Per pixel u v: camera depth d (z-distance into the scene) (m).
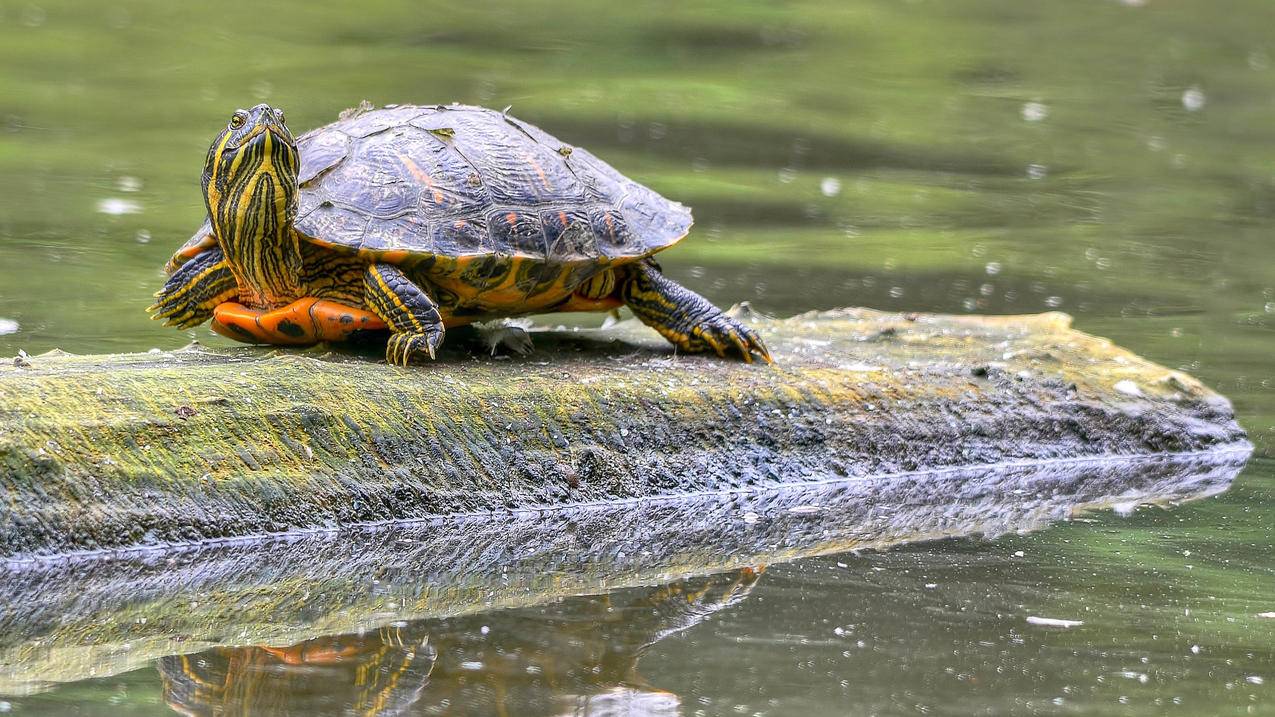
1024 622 7.11
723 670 6.26
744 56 33.25
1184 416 11.84
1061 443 11.29
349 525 8.53
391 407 9.04
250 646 6.49
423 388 9.27
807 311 15.03
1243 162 25.19
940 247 18.78
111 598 7.18
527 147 10.32
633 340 11.77
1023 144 26.22
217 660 6.28
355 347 10.02
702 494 9.73
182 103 25.77
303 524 8.39
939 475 10.64
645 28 35.75
